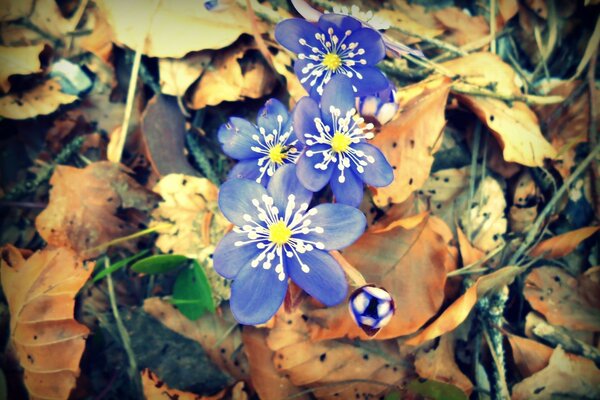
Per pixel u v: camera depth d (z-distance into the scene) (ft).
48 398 0.42
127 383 0.44
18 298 0.44
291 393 0.43
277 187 0.37
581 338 0.44
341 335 0.42
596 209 0.46
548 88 0.50
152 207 0.46
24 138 0.48
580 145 0.47
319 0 0.49
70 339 0.43
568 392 0.43
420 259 0.42
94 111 0.49
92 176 0.46
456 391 0.42
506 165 0.47
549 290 0.45
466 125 0.48
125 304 0.45
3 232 0.46
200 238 0.45
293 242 0.37
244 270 0.37
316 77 0.41
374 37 0.41
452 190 0.47
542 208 0.46
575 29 0.51
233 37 0.47
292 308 0.40
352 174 0.38
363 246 0.43
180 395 0.43
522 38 0.51
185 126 0.48
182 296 0.44
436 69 0.48
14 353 0.43
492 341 0.44
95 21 0.48
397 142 0.44
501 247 0.46
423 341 0.42
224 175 0.48
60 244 0.45
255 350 0.43
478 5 0.52
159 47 0.47
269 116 0.41
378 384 0.43
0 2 0.48
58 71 0.49
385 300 0.33
